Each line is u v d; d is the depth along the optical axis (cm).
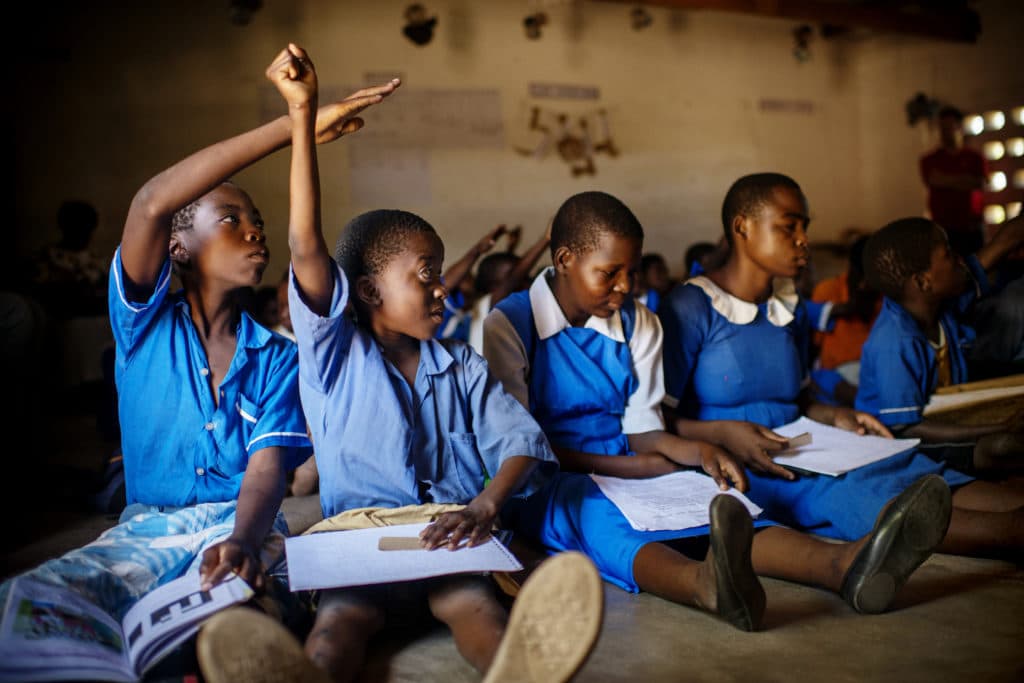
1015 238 295
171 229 162
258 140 152
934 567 199
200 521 165
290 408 177
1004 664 145
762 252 242
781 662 149
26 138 811
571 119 1010
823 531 227
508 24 982
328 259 161
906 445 224
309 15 904
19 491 300
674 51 1063
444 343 187
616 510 194
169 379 170
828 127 1153
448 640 164
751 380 247
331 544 152
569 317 224
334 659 134
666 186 1061
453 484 178
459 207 959
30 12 809
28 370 309
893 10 1015
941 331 273
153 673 136
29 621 124
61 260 626
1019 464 228
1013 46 1013
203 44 866
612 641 162
